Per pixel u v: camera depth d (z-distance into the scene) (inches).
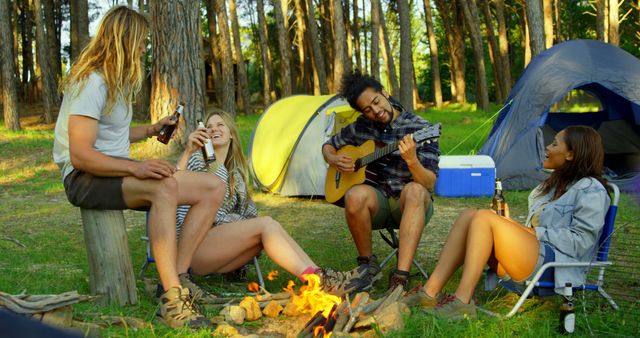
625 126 470.9
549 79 394.9
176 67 511.2
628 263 200.1
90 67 148.7
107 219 158.4
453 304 148.3
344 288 168.2
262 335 145.6
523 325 144.6
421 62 2249.0
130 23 151.4
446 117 1031.6
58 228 290.0
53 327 33.6
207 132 177.3
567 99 844.0
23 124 856.3
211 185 164.7
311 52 1300.4
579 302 160.1
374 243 253.9
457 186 371.2
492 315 149.9
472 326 139.4
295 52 1632.6
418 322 141.8
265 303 160.6
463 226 156.6
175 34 508.7
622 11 1456.7
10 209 342.6
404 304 150.1
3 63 761.6
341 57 879.7
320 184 366.0
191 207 165.2
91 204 154.5
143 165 148.3
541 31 592.1
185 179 162.6
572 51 406.3
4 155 573.0
